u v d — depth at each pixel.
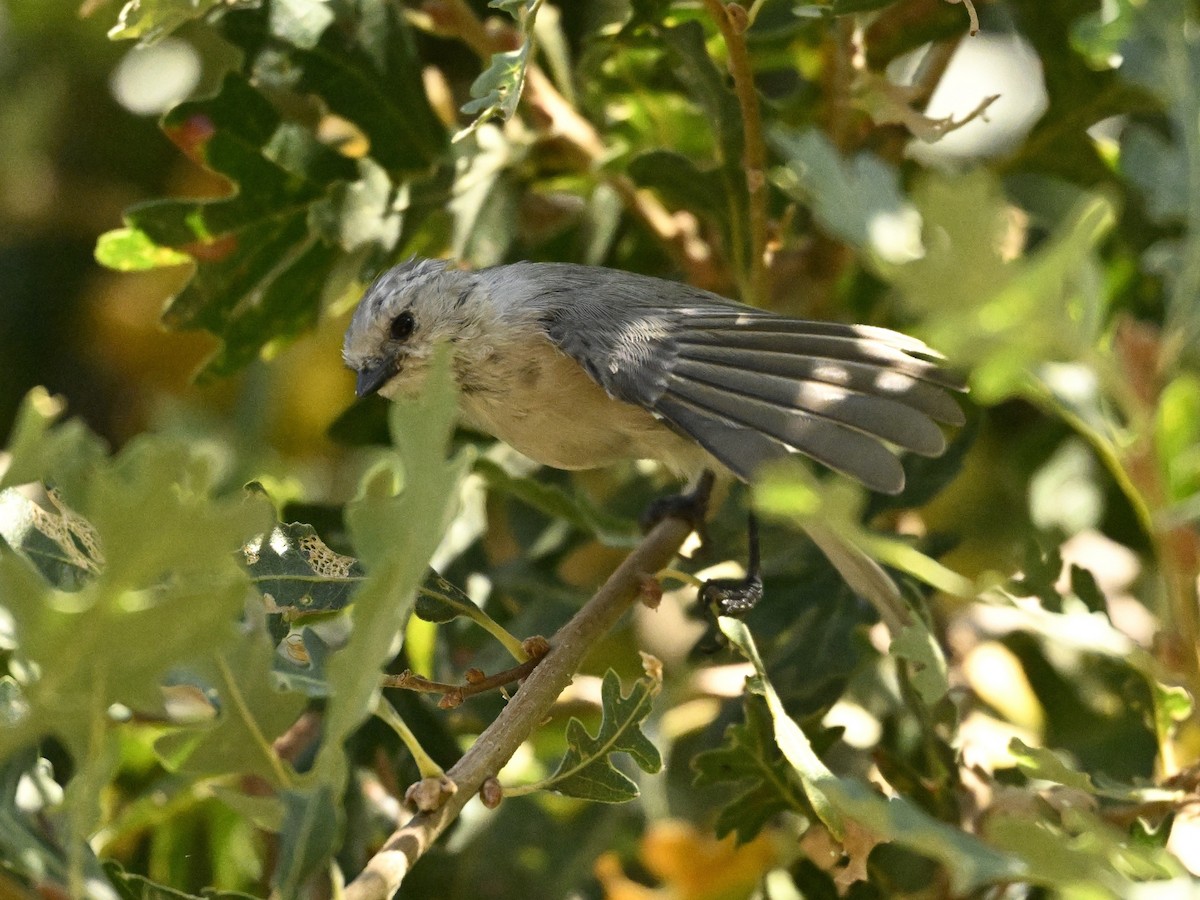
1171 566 4.69
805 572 6.50
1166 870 3.76
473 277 7.36
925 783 5.72
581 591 7.06
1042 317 3.35
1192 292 4.39
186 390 9.20
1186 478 4.79
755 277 6.79
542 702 4.84
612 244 7.96
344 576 5.14
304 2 6.61
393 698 6.22
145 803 6.45
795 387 5.61
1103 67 7.04
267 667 3.88
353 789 6.05
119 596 3.49
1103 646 5.07
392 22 6.80
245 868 6.69
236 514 3.51
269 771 3.92
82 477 3.90
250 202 6.63
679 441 6.97
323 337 8.83
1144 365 4.54
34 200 9.09
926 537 6.42
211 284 6.73
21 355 8.99
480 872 6.62
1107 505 7.64
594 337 6.66
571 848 6.75
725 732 5.93
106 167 9.18
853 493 3.45
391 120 6.84
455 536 7.05
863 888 5.69
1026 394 5.14
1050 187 7.33
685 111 7.41
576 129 7.23
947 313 3.37
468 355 7.11
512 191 7.33
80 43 9.10
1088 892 3.61
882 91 6.59
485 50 7.26
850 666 6.14
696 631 7.64
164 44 9.19
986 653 7.07
